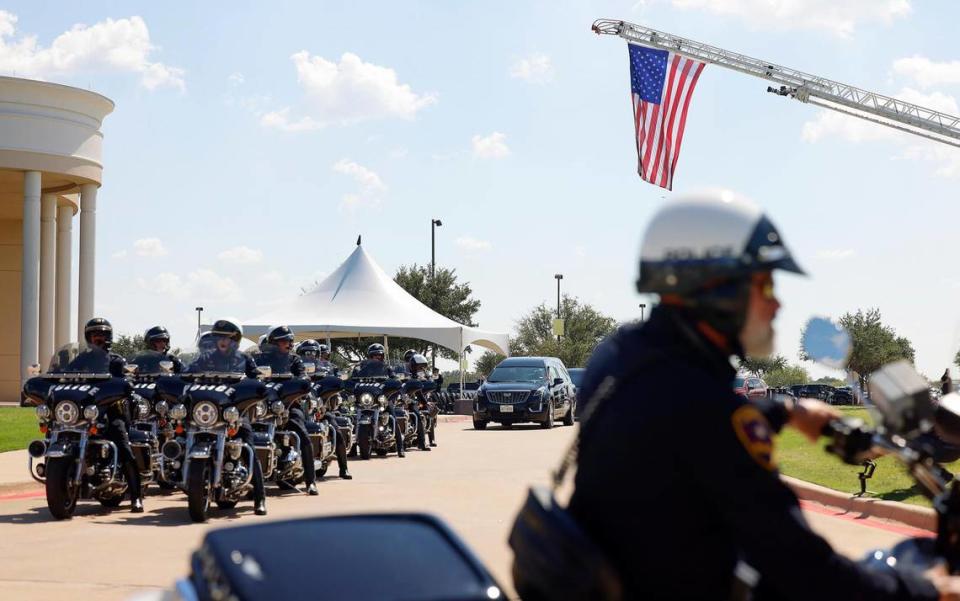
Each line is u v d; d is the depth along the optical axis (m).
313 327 36.59
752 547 3.13
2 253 58.44
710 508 3.20
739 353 3.44
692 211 3.35
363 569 3.33
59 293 58.88
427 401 27.94
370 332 37.00
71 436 14.32
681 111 30.66
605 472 3.27
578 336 92.12
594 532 3.32
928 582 3.26
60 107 49.09
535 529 3.31
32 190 48.56
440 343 37.97
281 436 16.89
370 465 22.66
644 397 3.22
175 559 11.30
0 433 27.45
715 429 3.12
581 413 3.45
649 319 3.51
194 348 15.72
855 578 3.12
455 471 21.16
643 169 30.67
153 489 18.14
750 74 42.88
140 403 16.75
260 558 3.38
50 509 14.08
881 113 43.19
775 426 3.93
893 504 13.62
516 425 42.22
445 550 3.52
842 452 3.88
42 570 10.67
